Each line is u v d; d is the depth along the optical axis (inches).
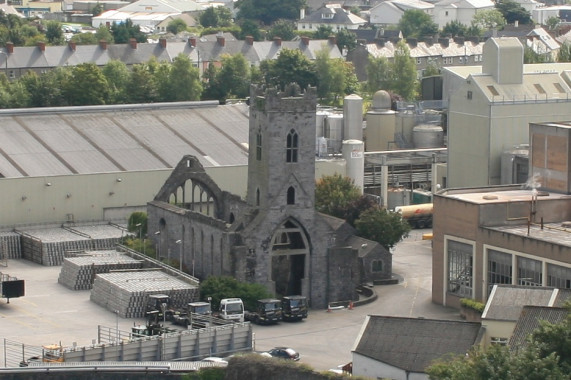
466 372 7672.2
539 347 7706.7
